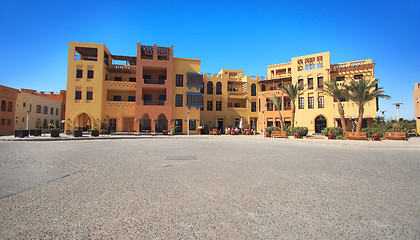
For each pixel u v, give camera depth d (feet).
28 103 115.03
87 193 14.89
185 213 11.82
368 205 13.17
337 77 111.34
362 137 72.69
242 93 134.92
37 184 16.83
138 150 41.42
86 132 104.06
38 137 72.23
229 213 11.89
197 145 54.19
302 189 16.35
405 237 9.38
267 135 91.04
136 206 12.72
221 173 21.56
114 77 115.65
